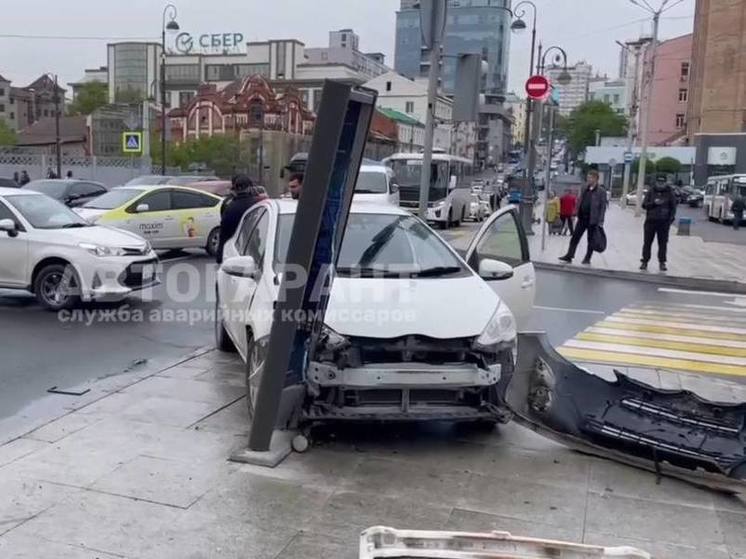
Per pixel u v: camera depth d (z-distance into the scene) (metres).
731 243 24.95
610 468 5.15
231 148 54.94
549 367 5.75
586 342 9.48
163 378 6.96
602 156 64.06
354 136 4.98
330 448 5.33
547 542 3.58
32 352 7.99
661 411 5.53
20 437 5.37
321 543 4.00
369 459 5.16
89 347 8.28
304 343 5.17
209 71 117.69
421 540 3.58
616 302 12.73
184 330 9.30
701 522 4.41
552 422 5.55
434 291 5.73
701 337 10.00
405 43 96.25
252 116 72.12
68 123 84.69
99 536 4.00
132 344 8.48
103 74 141.12
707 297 13.63
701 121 65.50
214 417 5.88
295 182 9.52
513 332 5.60
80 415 5.87
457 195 30.94
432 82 9.34
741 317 11.64
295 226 4.80
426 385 5.15
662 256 16.12
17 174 37.31
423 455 5.27
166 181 23.56
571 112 91.62
